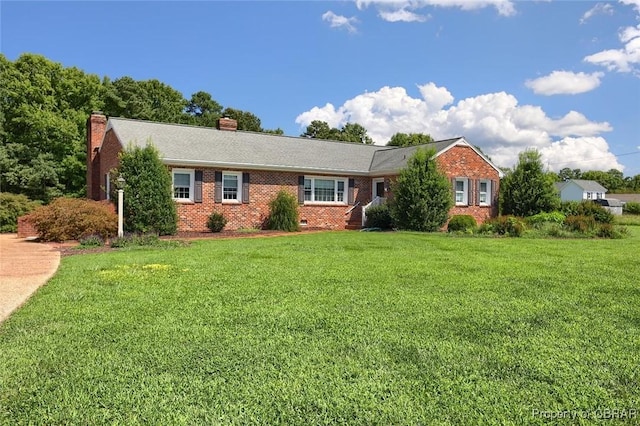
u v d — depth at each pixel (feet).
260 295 19.26
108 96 107.96
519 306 17.66
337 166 73.26
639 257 33.42
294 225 64.34
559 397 9.80
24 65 94.84
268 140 75.10
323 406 9.30
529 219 65.10
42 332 14.11
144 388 10.08
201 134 68.80
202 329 14.39
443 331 14.37
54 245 42.39
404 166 67.26
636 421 8.79
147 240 40.96
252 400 9.53
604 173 272.10
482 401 9.60
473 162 72.38
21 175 87.30
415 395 9.86
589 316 16.35
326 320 15.46
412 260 30.50
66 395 9.72
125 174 49.62
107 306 17.35
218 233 57.47
